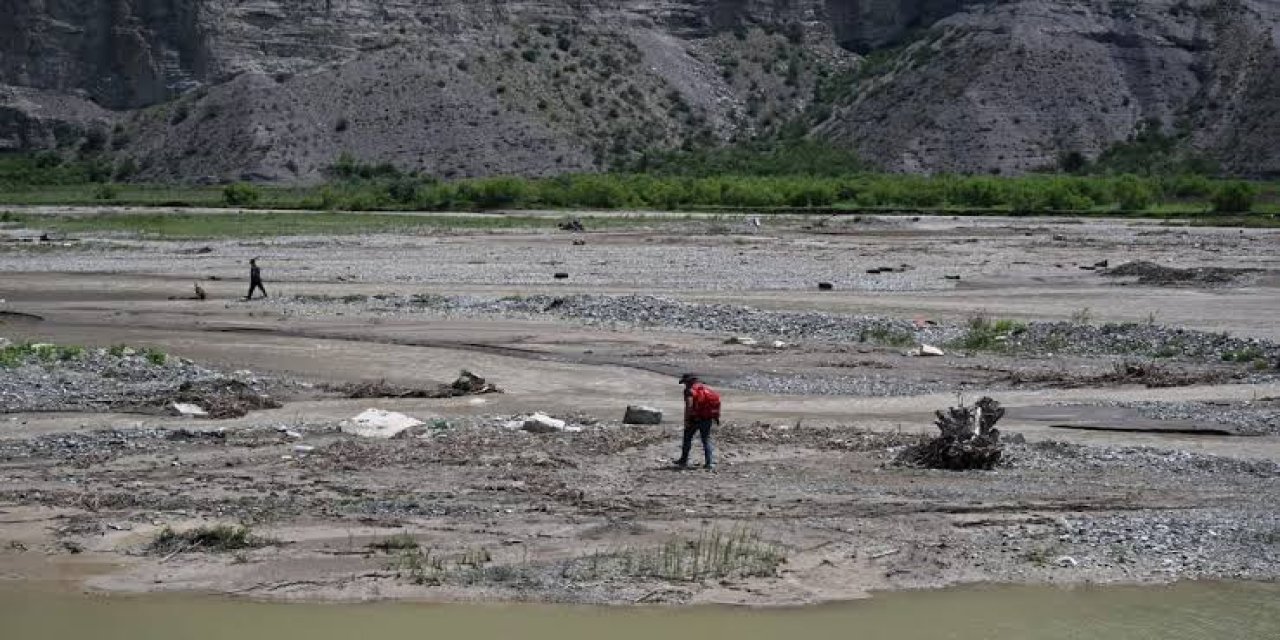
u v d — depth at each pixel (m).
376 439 36.25
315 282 88.25
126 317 68.25
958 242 124.12
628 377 48.78
